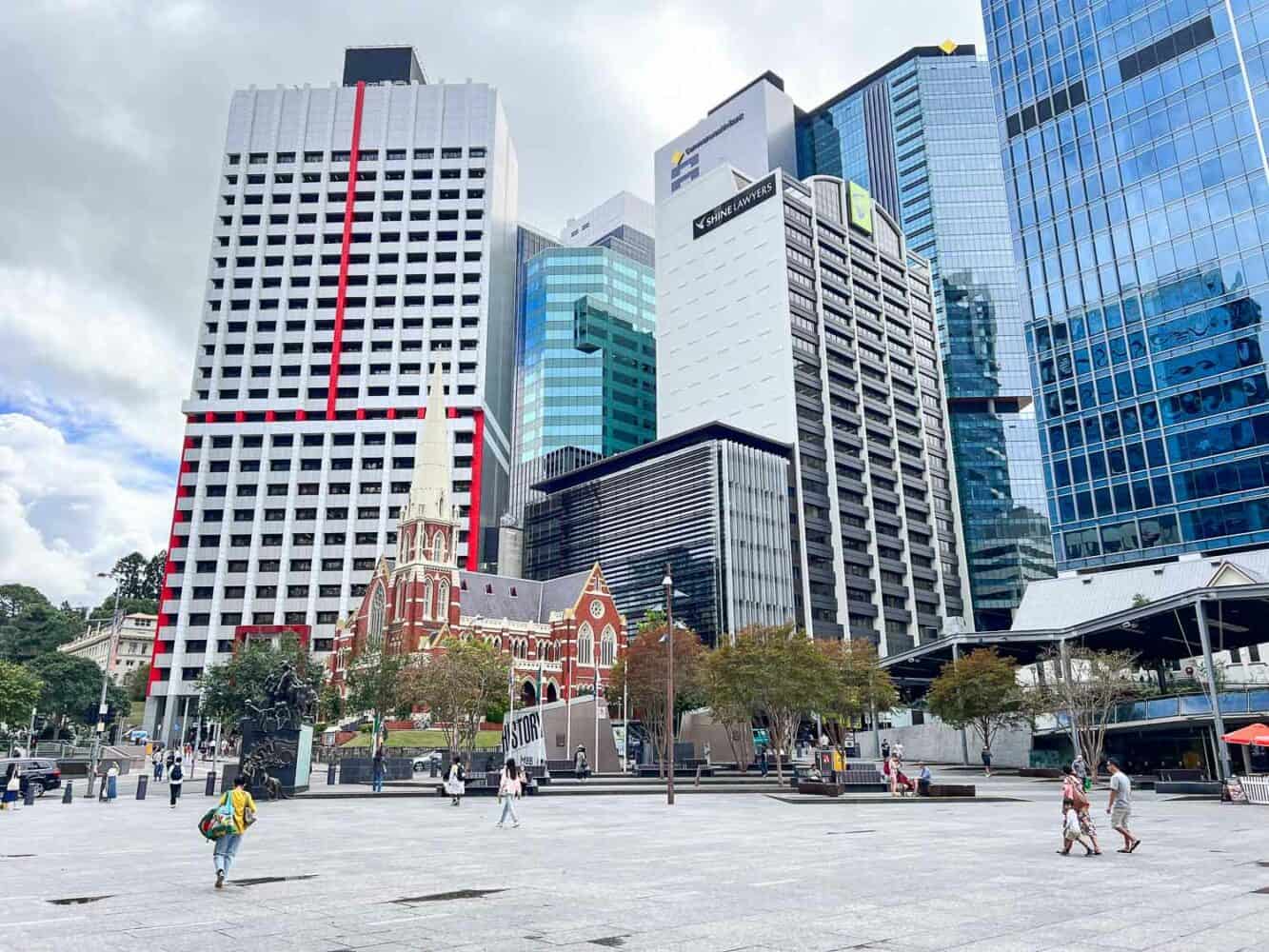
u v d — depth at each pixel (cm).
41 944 1116
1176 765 6406
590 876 1734
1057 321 10200
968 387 19862
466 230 16888
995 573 19025
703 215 17362
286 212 16950
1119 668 6078
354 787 5312
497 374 18612
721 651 6109
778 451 14850
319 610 14838
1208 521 8625
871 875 1748
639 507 14475
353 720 10400
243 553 15125
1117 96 10012
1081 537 9588
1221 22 9175
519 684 11806
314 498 15400
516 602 12950
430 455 12350
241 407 15812
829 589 14700
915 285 19025
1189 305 9050
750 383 15762
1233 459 8531
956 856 2069
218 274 16588
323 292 16550
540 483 16600
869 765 5141
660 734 8656
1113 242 9812
